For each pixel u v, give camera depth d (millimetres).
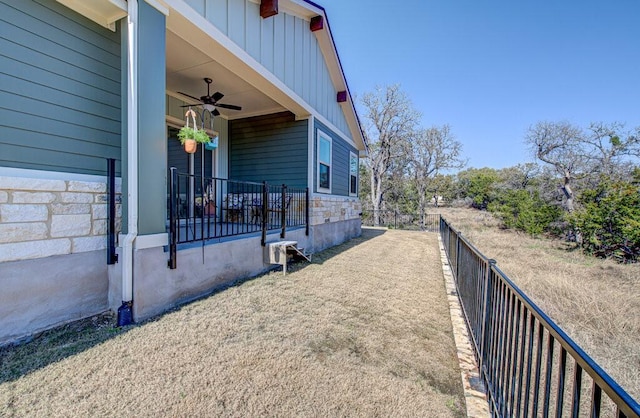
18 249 2354
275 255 4613
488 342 2090
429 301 3736
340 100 8688
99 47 3008
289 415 1678
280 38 5531
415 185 20375
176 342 2375
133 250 2752
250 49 4641
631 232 8086
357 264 5617
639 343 3205
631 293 4844
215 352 2256
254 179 7266
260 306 3230
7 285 2293
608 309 3998
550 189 14656
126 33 2844
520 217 14508
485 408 1830
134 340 2385
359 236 10695
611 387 782
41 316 2480
